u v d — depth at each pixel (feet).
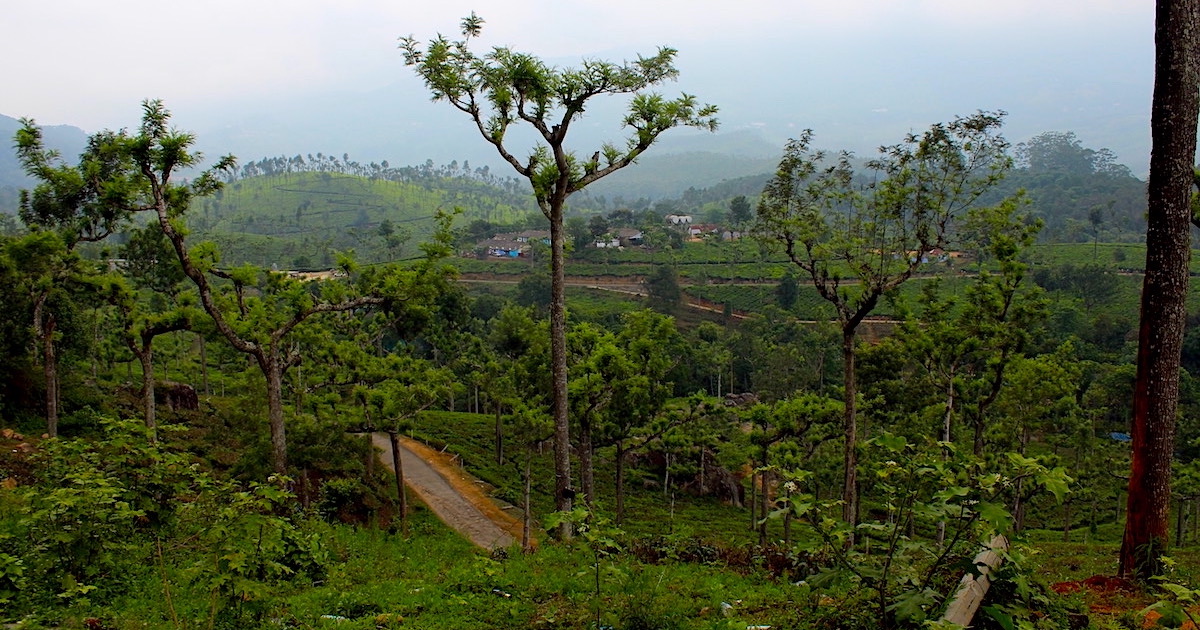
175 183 66.28
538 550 39.42
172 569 28.35
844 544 20.01
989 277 77.10
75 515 25.72
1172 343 30.53
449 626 24.86
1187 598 17.01
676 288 297.12
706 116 53.98
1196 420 153.28
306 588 31.12
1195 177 42.80
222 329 60.85
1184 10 29.99
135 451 28.78
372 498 96.43
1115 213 442.50
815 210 62.03
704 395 97.60
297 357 73.82
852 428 61.93
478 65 50.62
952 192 56.95
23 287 74.18
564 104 52.42
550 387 90.84
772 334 247.91
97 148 61.72
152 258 92.48
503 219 630.33
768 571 33.86
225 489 27.50
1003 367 77.87
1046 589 20.25
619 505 96.37
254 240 435.53
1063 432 159.74
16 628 20.98
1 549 25.54
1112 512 148.36
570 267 363.15
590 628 23.35
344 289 71.05
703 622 23.66
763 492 93.56
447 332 164.96
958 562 17.79
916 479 18.03
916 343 79.51
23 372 90.38
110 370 149.48
